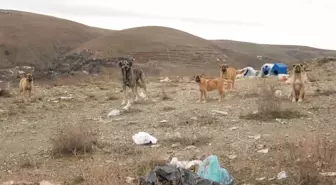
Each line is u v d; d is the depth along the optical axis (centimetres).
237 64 14625
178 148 1112
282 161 927
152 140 1174
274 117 1394
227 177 835
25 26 17425
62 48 16375
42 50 15612
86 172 942
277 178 842
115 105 1944
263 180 841
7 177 952
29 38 16212
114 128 1396
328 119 1343
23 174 963
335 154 912
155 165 933
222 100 1859
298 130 1220
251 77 3162
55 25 18588
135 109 1728
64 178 919
